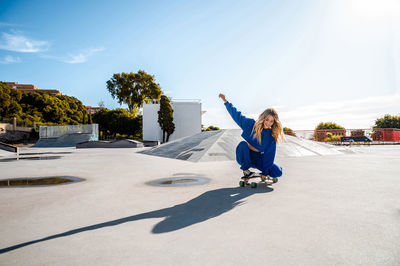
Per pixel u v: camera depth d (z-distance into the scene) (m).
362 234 1.80
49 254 1.55
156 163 7.49
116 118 40.75
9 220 2.26
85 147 21.95
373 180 4.17
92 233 1.91
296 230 1.90
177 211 2.47
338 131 23.83
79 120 50.34
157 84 49.16
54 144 28.81
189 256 1.49
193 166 6.55
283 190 3.42
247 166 3.79
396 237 1.74
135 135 42.03
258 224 2.05
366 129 23.27
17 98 43.50
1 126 31.61
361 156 9.17
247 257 1.47
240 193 3.27
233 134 11.90
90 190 3.62
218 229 1.95
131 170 5.88
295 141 11.73
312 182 4.01
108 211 2.52
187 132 30.97
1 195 3.32
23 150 17.88
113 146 21.73
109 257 1.50
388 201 2.77
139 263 1.41
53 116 45.97
